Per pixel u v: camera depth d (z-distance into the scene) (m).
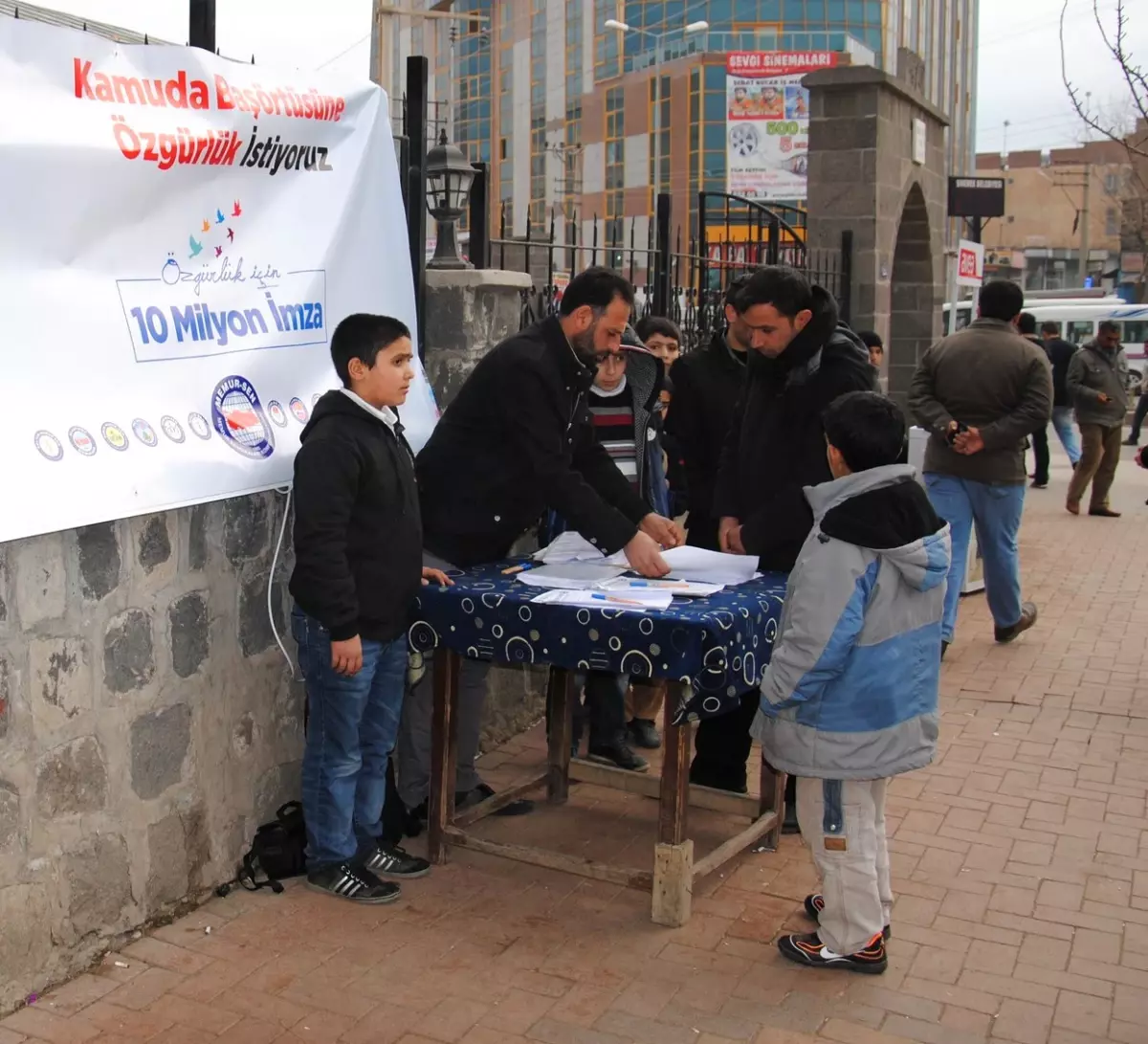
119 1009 2.98
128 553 3.19
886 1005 3.07
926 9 50.56
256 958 3.24
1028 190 68.12
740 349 4.60
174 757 3.39
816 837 3.19
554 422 3.67
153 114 3.17
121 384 3.08
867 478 2.97
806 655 2.96
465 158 4.77
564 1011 3.02
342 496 3.27
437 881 3.73
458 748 4.02
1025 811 4.30
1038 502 11.86
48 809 3.01
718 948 3.34
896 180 9.93
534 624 3.39
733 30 43.81
